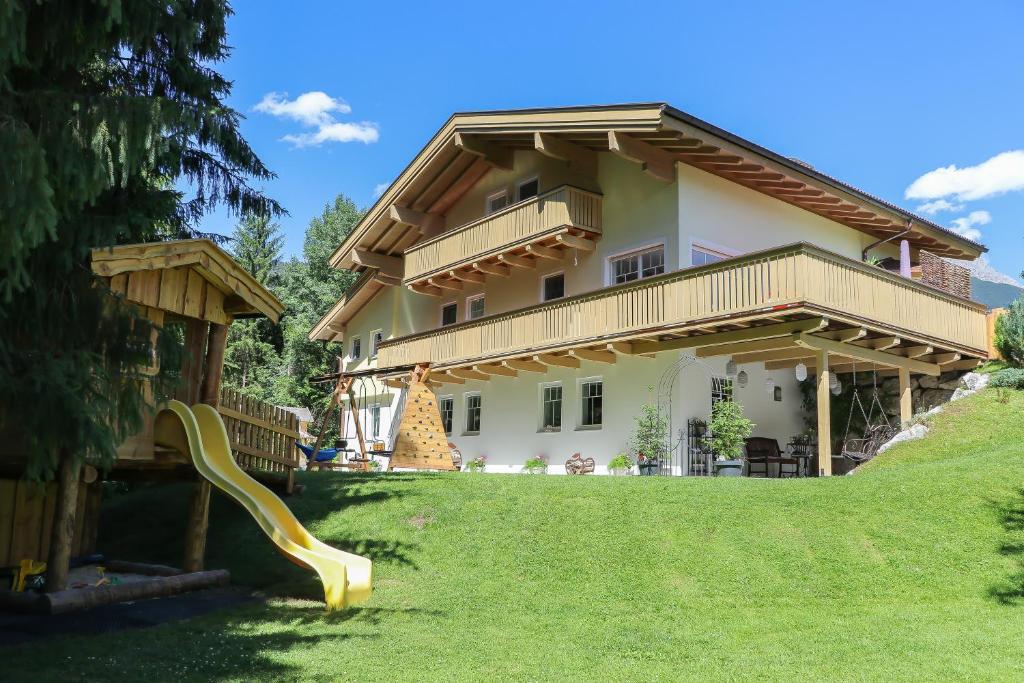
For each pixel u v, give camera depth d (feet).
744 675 20.34
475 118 67.72
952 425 51.31
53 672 19.33
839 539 31.09
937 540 30.48
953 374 58.54
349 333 102.32
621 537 32.53
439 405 81.15
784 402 63.21
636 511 34.86
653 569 29.94
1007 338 57.62
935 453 48.21
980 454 40.70
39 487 29.73
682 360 55.16
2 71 17.98
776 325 47.24
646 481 39.65
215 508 42.34
